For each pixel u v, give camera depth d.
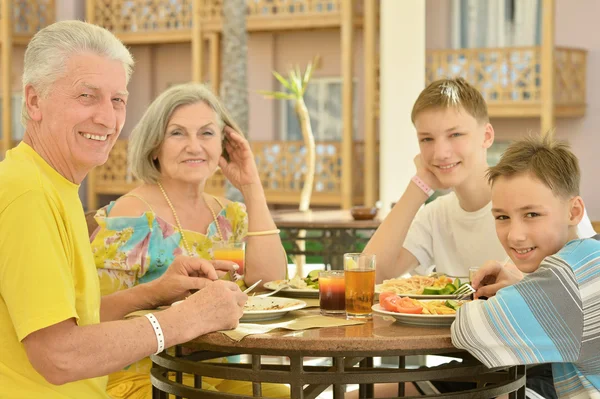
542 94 11.92
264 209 2.96
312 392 2.10
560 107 12.29
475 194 2.89
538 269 1.96
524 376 2.10
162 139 2.78
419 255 3.08
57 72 1.81
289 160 13.95
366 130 12.20
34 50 1.83
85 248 1.89
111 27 15.33
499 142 13.32
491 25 13.05
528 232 2.03
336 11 13.22
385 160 7.08
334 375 1.88
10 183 1.73
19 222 1.70
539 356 1.90
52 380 1.72
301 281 2.64
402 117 6.98
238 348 1.91
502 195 2.06
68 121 1.82
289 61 14.69
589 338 1.90
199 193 2.89
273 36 14.71
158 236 2.71
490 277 2.33
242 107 11.09
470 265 2.97
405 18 6.88
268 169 14.10
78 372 1.73
